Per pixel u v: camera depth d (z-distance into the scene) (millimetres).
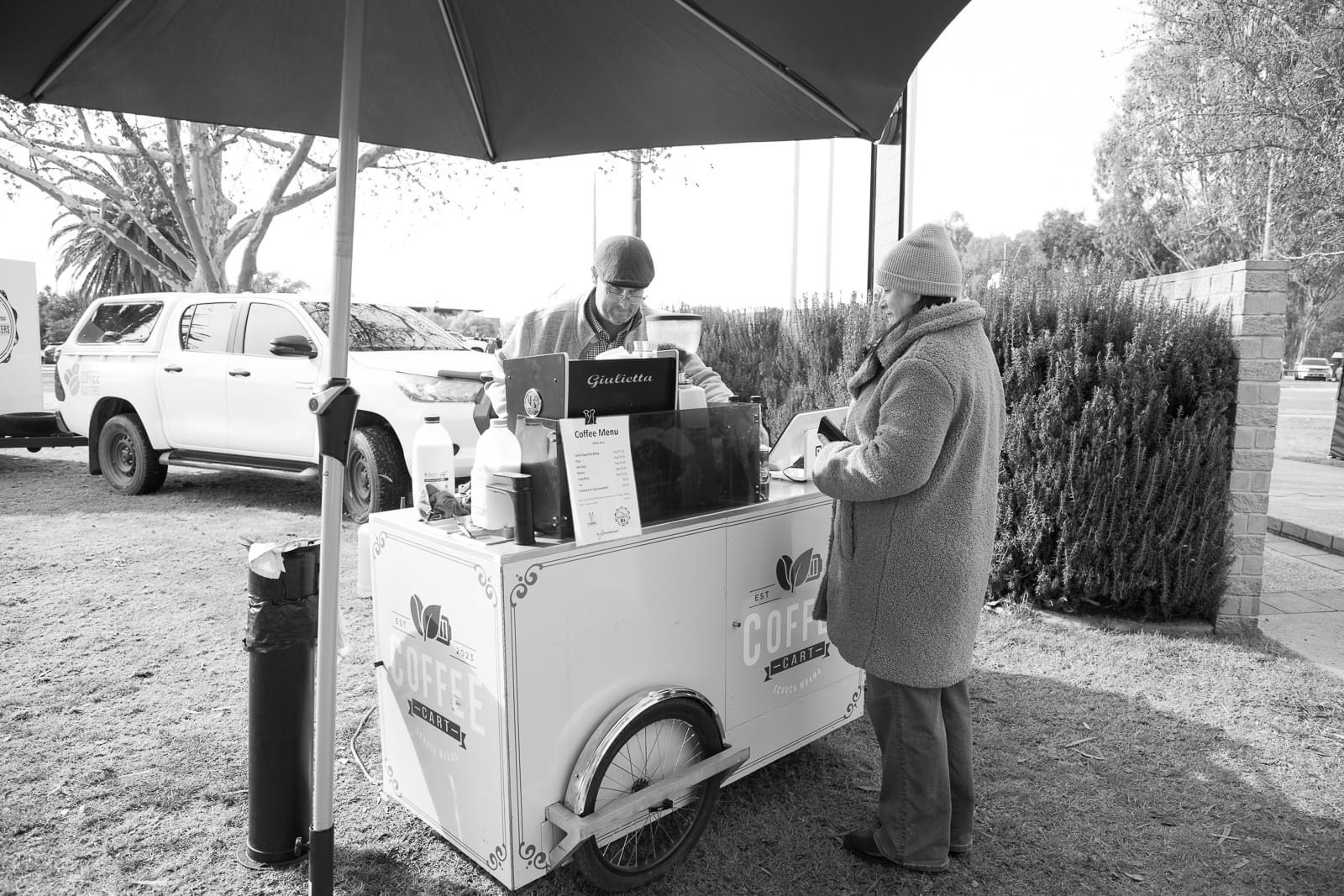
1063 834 2574
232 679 3680
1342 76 13289
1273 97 14133
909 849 2303
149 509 7219
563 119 2879
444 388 6004
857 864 2396
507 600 1930
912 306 2234
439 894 2227
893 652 2195
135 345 7574
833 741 3156
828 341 6223
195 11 2230
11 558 5586
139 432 7641
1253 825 2629
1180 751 3109
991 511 2268
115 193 14258
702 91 2584
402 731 2377
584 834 2006
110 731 3174
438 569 2129
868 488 2100
